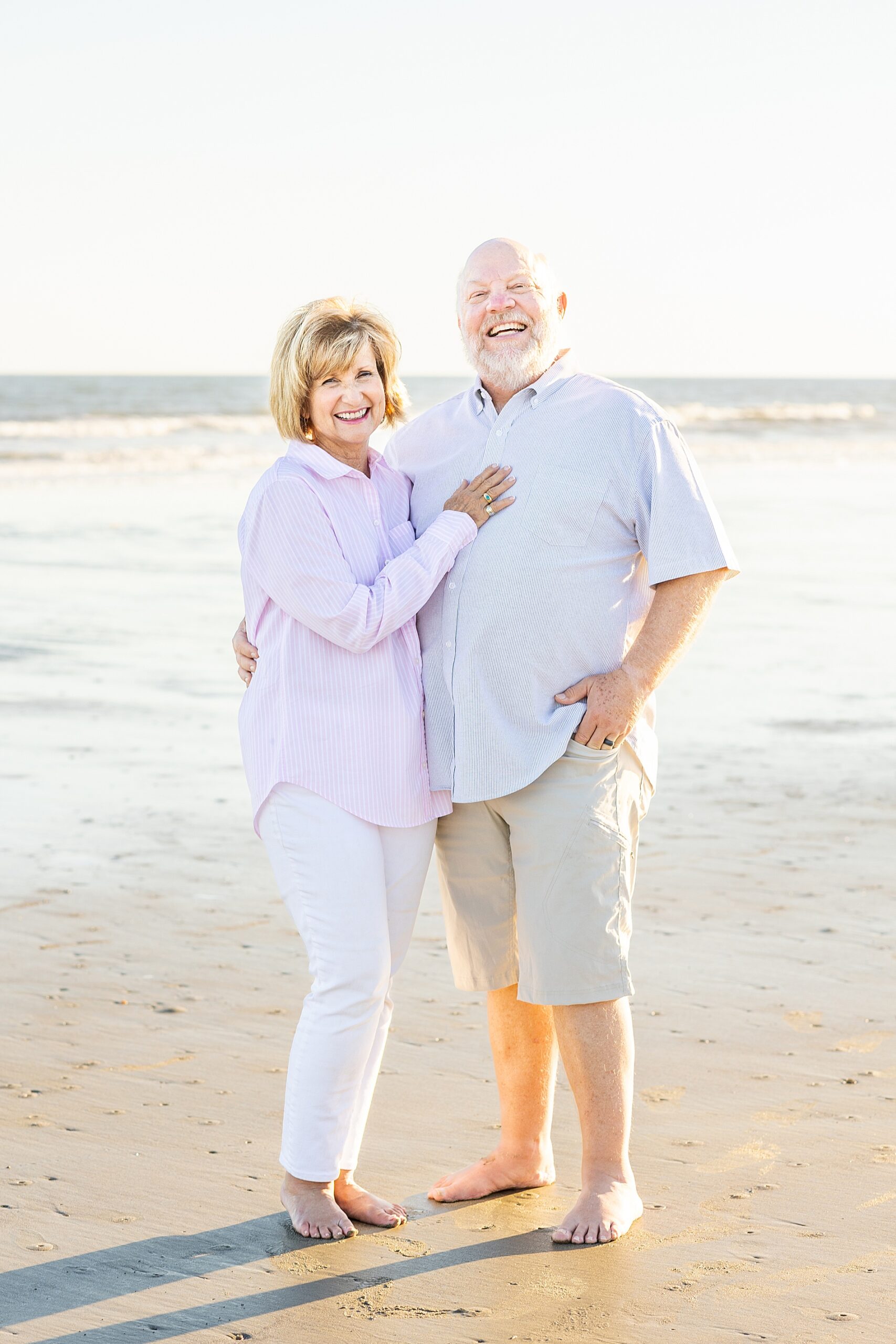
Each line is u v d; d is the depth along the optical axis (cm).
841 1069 351
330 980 285
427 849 301
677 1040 369
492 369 303
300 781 288
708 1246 268
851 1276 255
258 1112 328
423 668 305
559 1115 341
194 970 419
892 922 462
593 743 289
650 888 495
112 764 659
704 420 4884
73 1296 249
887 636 1017
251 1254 267
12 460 2467
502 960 304
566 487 294
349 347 294
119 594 1135
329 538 288
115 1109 327
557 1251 268
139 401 5931
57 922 457
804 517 1803
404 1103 336
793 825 574
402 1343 234
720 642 988
